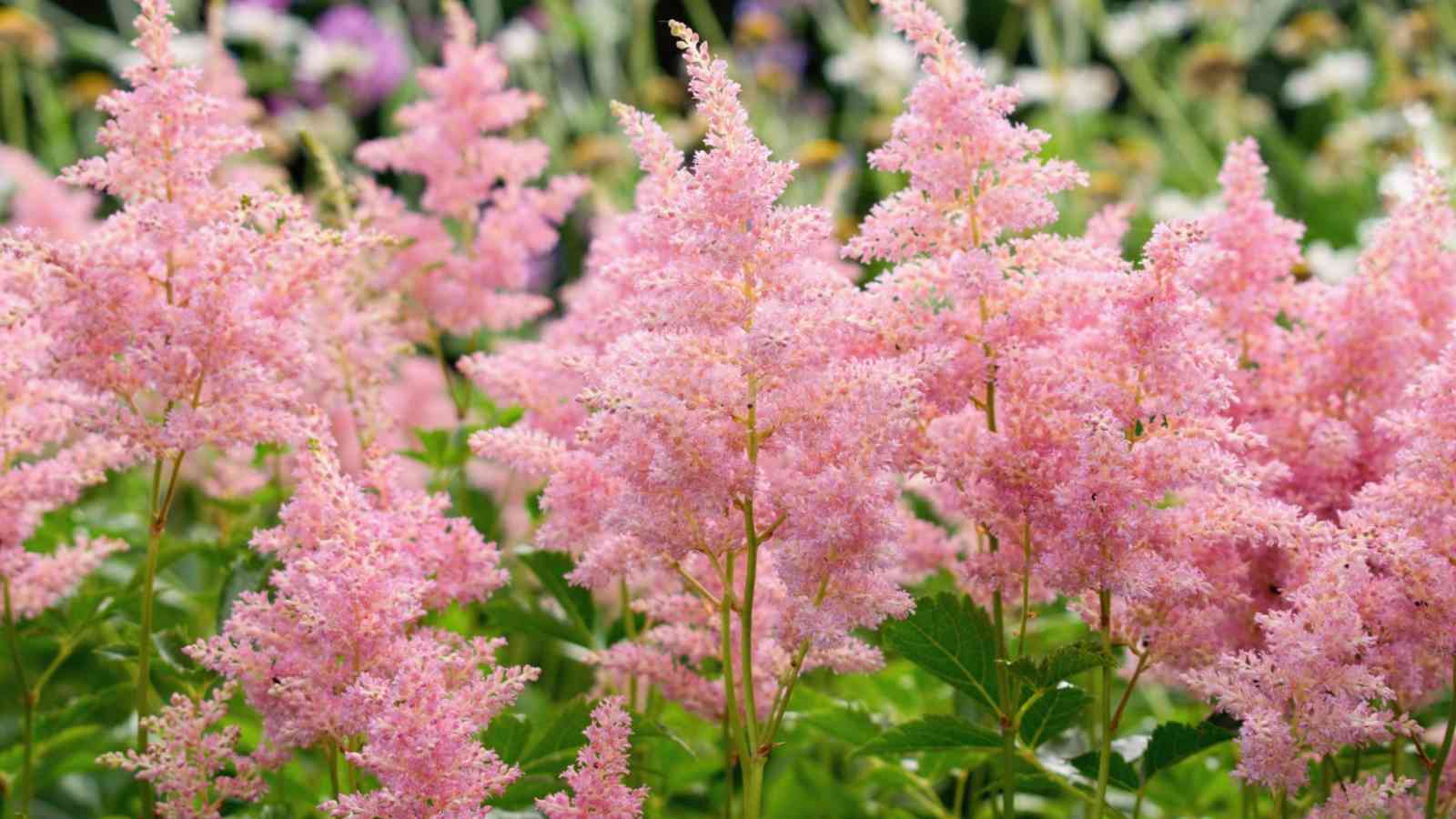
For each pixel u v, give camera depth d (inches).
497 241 87.7
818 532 68.2
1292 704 69.7
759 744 70.2
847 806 86.5
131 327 71.0
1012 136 71.5
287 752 71.6
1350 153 163.3
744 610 69.8
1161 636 71.8
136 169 71.7
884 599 68.9
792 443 69.2
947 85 71.3
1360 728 68.2
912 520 76.6
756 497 69.9
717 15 244.1
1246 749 68.6
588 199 151.6
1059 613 90.0
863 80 183.8
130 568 91.2
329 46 181.5
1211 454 69.6
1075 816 87.9
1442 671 71.7
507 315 88.8
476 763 68.1
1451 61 186.1
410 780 67.5
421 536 72.8
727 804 76.2
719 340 68.7
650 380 68.5
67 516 87.1
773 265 68.9
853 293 71.7
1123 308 69.9
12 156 103.3
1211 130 191.0
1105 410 69.3
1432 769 70.7
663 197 70.7
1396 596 70.1
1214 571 72.9
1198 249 73.1
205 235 71.1
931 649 73.7
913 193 71.8
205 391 73.4
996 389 72.1
